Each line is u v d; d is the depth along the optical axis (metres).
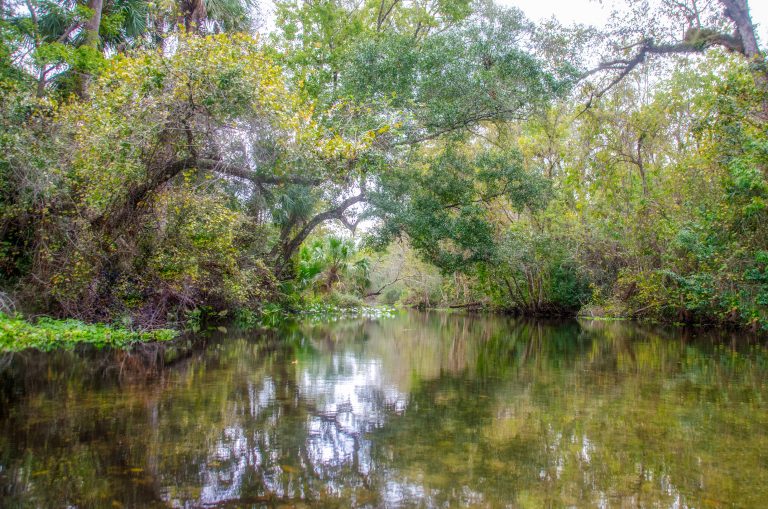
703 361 7.67
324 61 15.38
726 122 9.66
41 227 8.06
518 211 14.47
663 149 16.50
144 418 3.79
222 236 9.88
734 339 11.51
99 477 2.64
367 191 12.58
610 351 9.03
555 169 19.33
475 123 13.55
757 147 8.48
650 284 14.68
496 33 12.30
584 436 3.56
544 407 4.45
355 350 8.64
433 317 21.48
